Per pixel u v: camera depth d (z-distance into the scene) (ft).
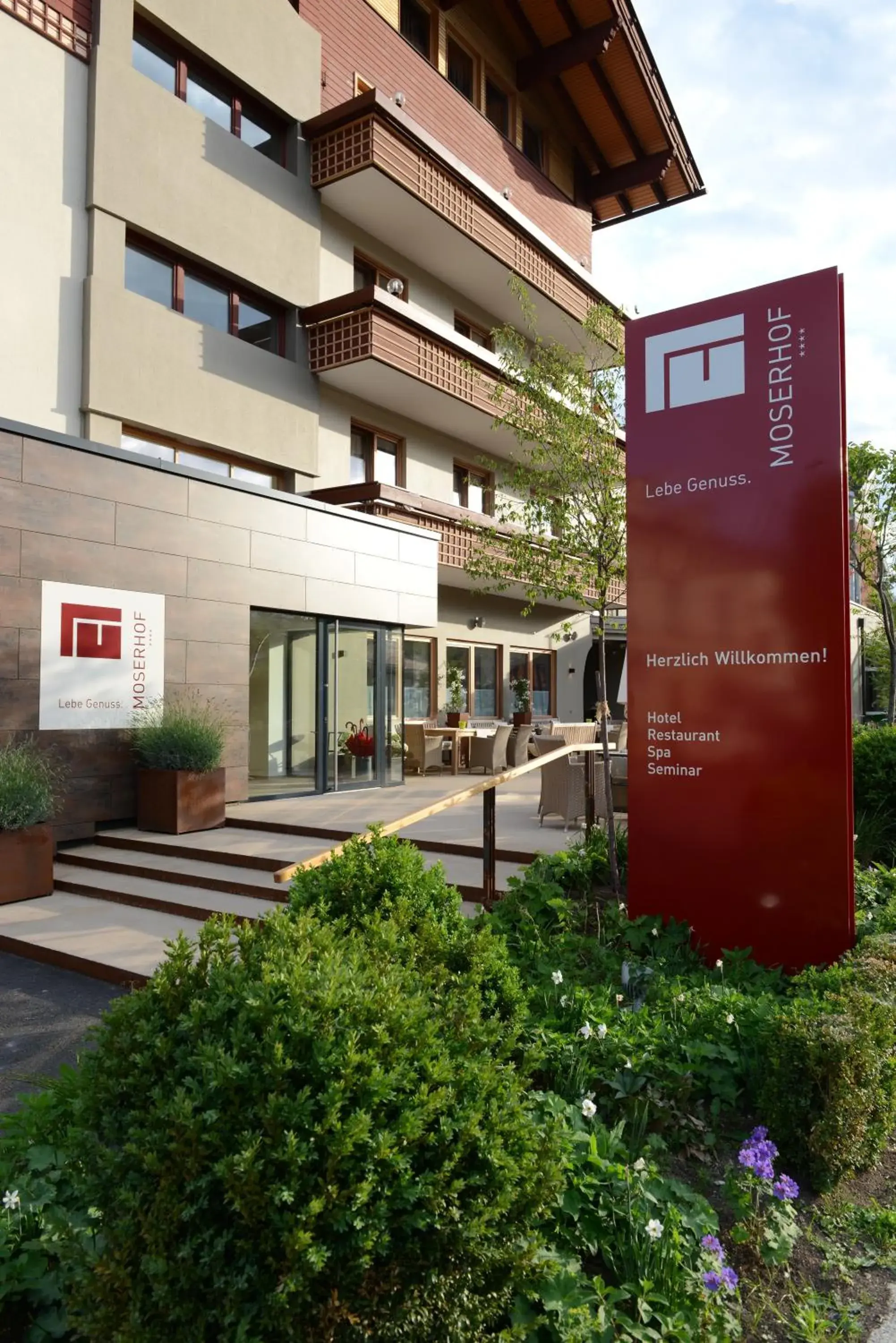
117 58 38.99
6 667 27.37
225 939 7.95
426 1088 6.47
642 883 17.57
